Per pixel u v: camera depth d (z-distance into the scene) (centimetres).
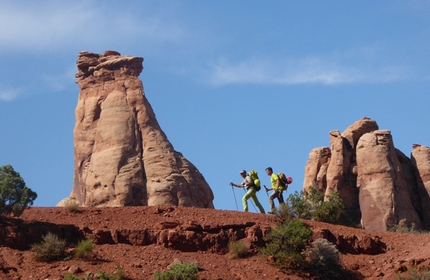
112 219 2925
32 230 2698
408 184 5338
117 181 8050
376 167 5225
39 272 2505
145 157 8288
